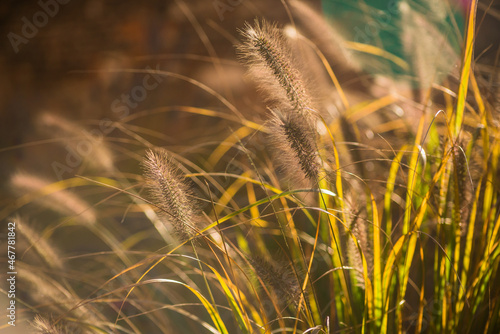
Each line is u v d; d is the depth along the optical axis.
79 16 4.14
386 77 1.57
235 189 1.51
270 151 1.47
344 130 1.36
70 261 1.64
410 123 1.43
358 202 1.30
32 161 3.24
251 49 1.20
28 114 4.16
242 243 1.38
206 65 3.25
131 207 1.54
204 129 2.64
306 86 1.23
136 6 3.83
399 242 1.24
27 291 1.34
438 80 1.43
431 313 1.28
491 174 1.27
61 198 1.45
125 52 3.85
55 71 4.23
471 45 1.26
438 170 1.25
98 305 1.43
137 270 1.45
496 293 1.26
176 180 1.21
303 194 1.37
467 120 1.38
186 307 1.50
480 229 1.30
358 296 1.30
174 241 1.40
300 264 1.35
